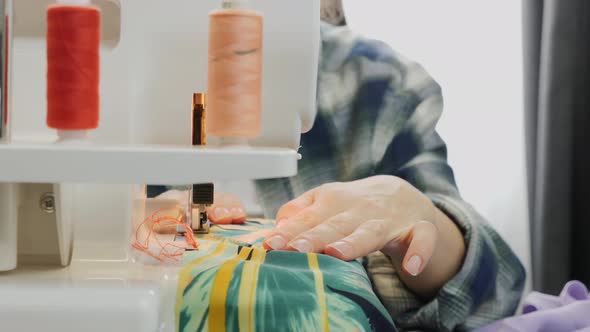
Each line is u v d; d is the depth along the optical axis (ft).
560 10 5.57
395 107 5.44
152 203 3.49
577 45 5.60
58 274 2.28
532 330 3.99
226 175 2.08
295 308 2.27
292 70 2.64
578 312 4.12
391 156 5.36
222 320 2.24
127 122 2.51
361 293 2.50
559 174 5.64
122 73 2.49
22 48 2.47
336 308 2.34
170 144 2.60
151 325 1.90
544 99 5.66
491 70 6.11
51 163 2.00
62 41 2.10
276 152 2.11
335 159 5.58
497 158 6.12
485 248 4.36
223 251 2.93
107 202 2.49
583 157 5.78
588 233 5.84
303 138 5.59
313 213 3.57
